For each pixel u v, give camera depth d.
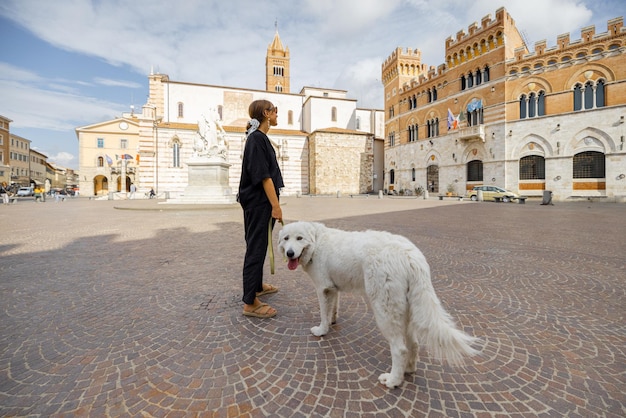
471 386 2.71
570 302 4.55
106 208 23.12
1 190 55.88
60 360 3.08
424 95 45.62
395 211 19.34
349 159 53.16
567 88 30.97
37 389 2.63
